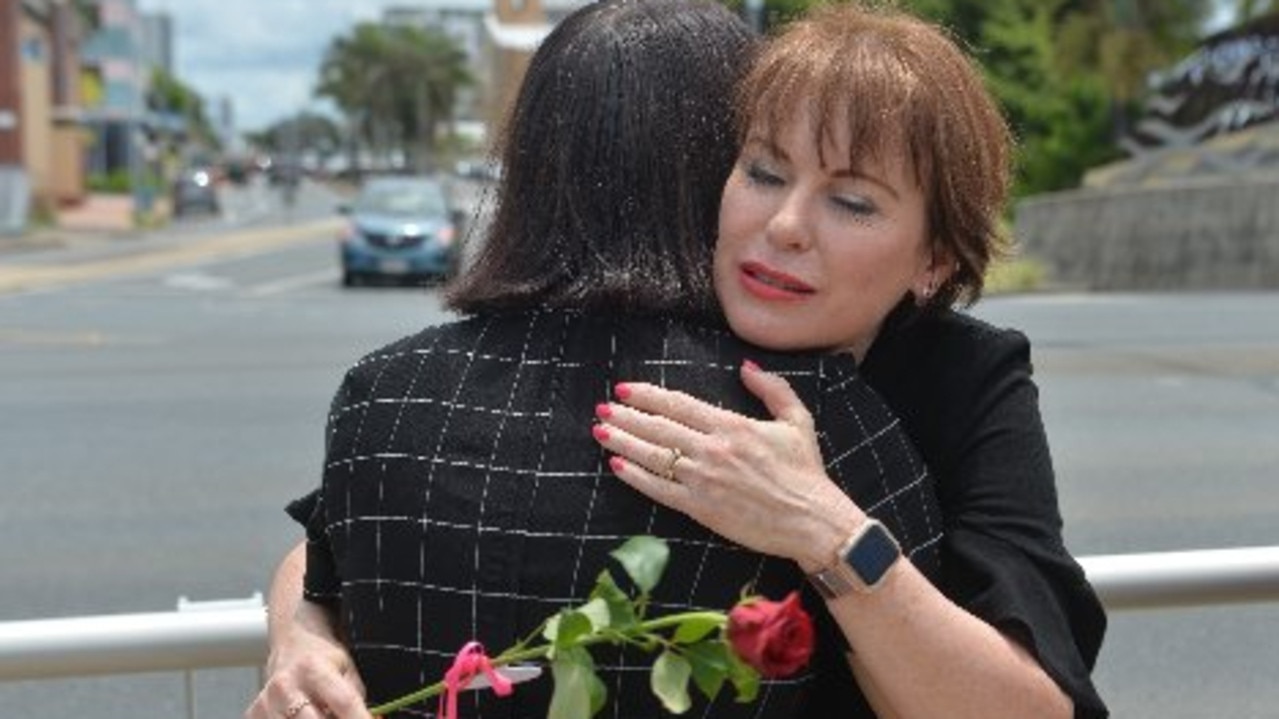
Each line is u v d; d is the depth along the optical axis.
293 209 64.31
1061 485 7.68
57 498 7.65
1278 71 27.33
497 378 1.66
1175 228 24.20
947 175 1.67
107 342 14.52
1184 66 28.05
